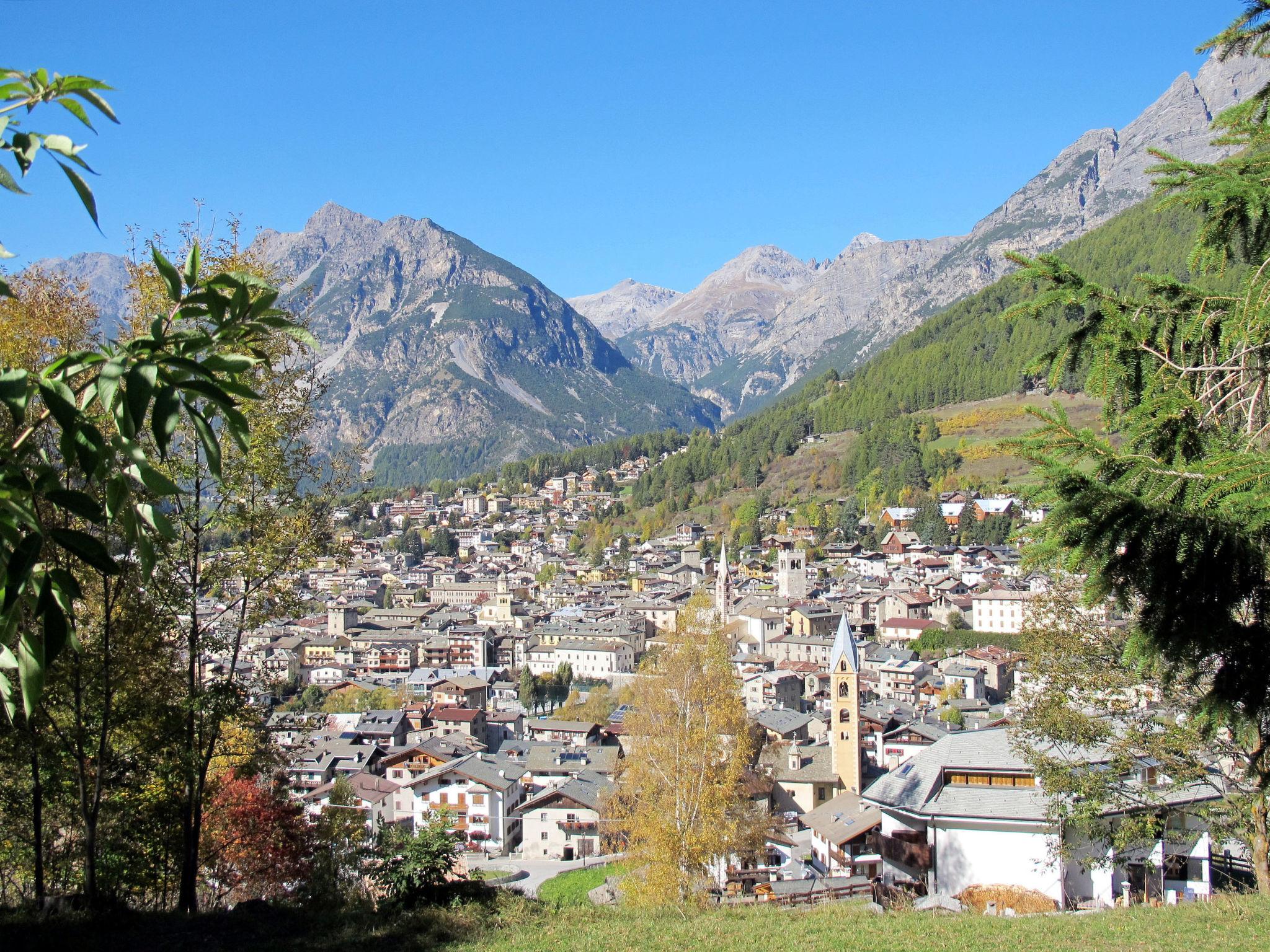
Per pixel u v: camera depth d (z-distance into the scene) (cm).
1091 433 1082
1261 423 1219
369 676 16525
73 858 2706
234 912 2300
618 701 12988
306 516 2664
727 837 3578
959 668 12912
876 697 13400
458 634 17712
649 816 3603
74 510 749
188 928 2141
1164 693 1424
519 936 2223
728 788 3522
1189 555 986
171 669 2786
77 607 2512
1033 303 1212
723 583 18125
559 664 16562
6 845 2675
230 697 2508
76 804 2655
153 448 2355
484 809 8356
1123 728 3003
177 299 803
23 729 2216
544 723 11025
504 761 9244
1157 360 1180
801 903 3100
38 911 2106
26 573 724
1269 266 1116
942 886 3550
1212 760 2597
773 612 17325
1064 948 2042
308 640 18062
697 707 3719
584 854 7756
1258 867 2478
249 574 2578
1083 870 3450
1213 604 1009
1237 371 1173
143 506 797
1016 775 3694
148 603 2478
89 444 745
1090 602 1067
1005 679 13288
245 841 3156
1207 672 1297
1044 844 3450
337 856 3034
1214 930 2108
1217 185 1156
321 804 7862
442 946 2139
